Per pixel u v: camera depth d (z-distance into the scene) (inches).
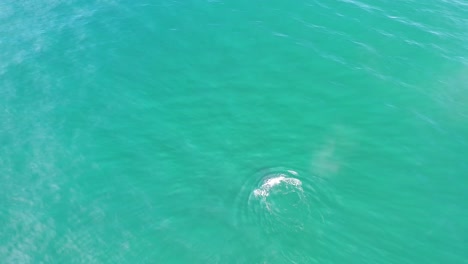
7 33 1701.5
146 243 1047.6
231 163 1203.2
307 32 1605.6
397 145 1235.9
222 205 1107.9
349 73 1445.6
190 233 1058.1
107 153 1250.0
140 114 1353.3
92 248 1048.2
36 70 1534.2
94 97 1421.0
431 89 1393.9
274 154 1219.9
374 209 1083.3
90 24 1723.7
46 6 1845.5
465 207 1085.1
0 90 1465.3
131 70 1501.0
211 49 1556.3
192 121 1318.9
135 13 1761.8
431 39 1573.6
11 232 1088.8
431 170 1171.3
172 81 1446.9
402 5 1738.4
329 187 1128.8
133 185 1170.6
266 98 1374.3
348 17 1669.5
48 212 1125.7
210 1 1782.7
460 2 1768.0
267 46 1551.4
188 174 1185.4
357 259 989.2
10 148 1285.7
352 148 1228.5
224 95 1390.3
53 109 1392.7
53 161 1245.1
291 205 1088.8
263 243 1024.2
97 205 1132.5
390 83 1412.4
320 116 1321.4
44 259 1034.7
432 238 1024.2
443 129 1277.1
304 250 1007.0
